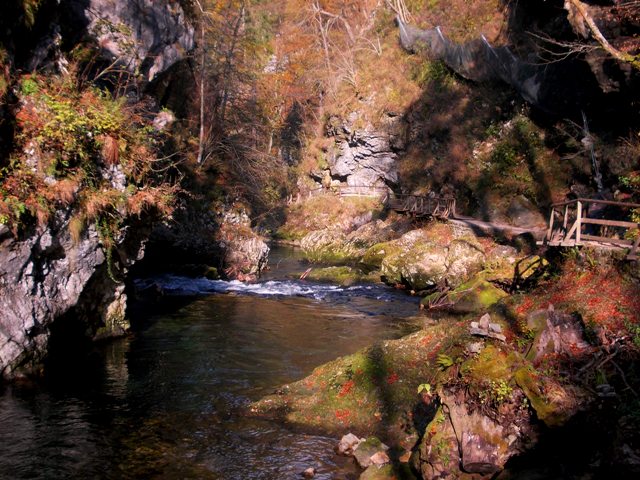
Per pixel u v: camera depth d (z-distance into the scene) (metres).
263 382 9.15
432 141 30.94
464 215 25.44
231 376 9.42
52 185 9.09
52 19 10.68
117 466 6.23
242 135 26.64
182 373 9.49
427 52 33.59
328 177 39.81
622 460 4.83
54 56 10.80
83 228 9.66
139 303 15.15
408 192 31.17
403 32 36.31
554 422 5.37
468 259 18.27
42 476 5.93
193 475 6.09
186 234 19.56
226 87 25.31
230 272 20.42
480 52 28.22
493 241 20.53
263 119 34.91
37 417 7.43
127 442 6.83
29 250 8.61
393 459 6.36
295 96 41.53
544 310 6.91
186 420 7.54
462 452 5.48
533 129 24.16
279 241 35.84
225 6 26.05
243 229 21.98
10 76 9.16
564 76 21.05
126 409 7.86
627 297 7.40
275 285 19.41
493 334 6.34
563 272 9.41
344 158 38.03
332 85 40.91
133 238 11.70
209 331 12.47
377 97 36.28
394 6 38.72
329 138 39.94
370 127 35.53
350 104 37.91
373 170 36.22
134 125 12.36
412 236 22.41
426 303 16.20
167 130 17.59
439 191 28.30
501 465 5.42
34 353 8.99
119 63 13.09
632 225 8.91
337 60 41.38
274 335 12.37
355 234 29.89
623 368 6.07
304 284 19.97
